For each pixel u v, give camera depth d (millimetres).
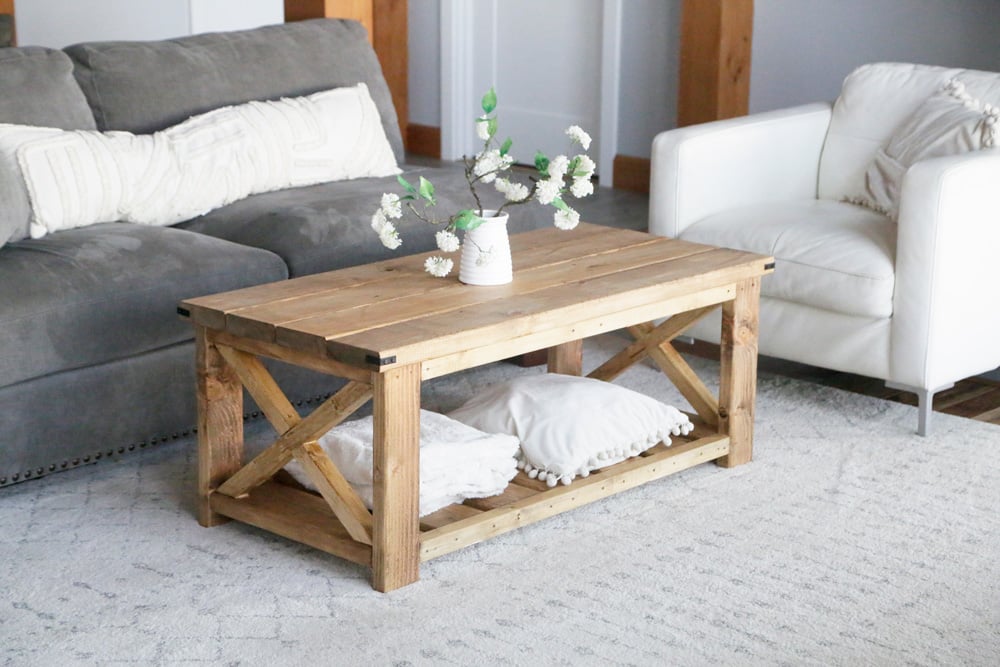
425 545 2346
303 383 3125
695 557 2484
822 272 3207
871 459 2998
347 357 2199
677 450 2818
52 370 2693
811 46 5527
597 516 2670
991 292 3188
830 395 3447
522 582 2369
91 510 2674
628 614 2256
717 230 3455
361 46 4012
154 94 3477
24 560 2439
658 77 5973
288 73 3777
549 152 6535
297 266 3127
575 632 2189
